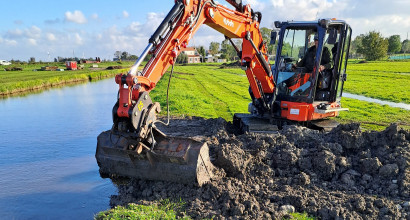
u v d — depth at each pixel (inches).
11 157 344.8
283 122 352.8
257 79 339.6
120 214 190.9
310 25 321.1
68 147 381.4
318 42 317.4
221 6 265.4
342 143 259.9
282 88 346.9
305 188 222.8
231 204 197.5
